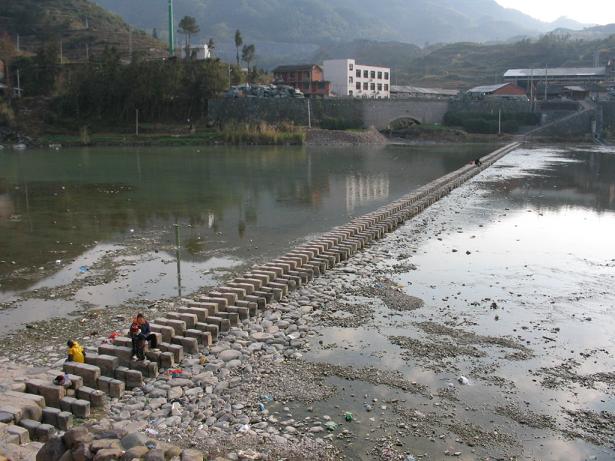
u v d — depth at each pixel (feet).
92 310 87.15
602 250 124.77
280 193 202.39
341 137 443.73
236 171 264.72
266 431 54.19
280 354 71.00
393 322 81.97
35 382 59.52
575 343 75.36
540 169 282.56
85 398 59.36
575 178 248.73
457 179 223.51
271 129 435.12
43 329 79.61
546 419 57.21
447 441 53.21
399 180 240.32
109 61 490.08
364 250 123.34
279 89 481.05
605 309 88.02
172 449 45.16
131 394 61.52
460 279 102.68
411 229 145.48
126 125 466.29
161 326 72.08
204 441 52.08
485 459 50.70
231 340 74.69
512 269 109.29
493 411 58.59
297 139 430.61
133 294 94.73
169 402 59.62
